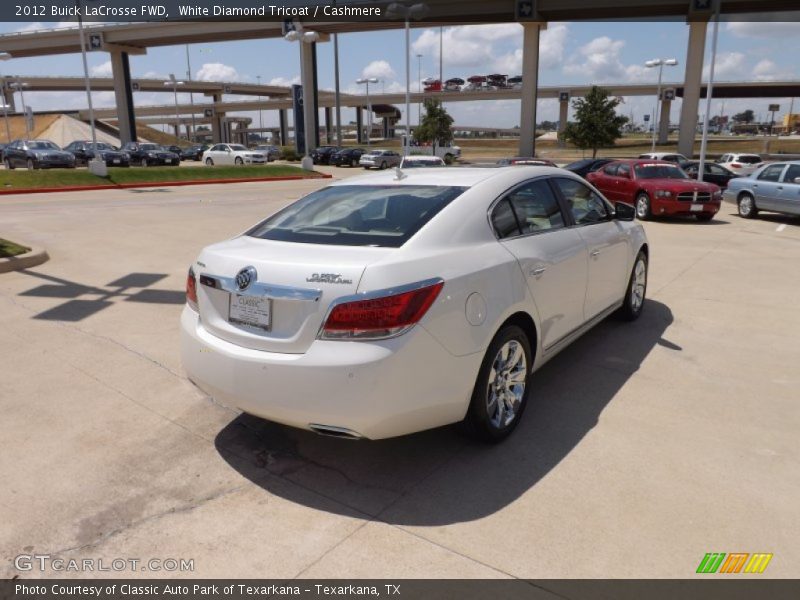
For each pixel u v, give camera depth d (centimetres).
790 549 281
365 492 326
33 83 10550
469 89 10469
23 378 463
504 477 340
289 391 305
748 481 335
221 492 326
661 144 9181
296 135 5591
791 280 827
